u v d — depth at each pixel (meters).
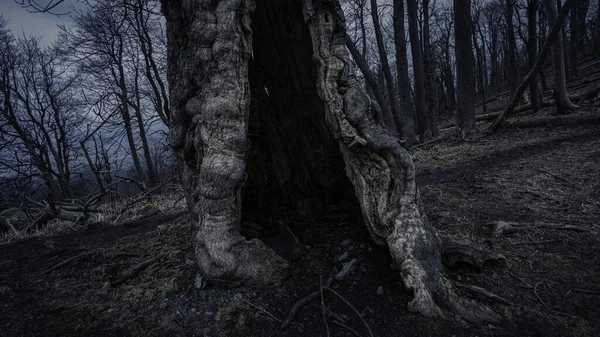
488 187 5.37
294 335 2.50
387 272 3.09
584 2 15.91
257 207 4.54
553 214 4.22
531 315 2.54
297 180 4.45
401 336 2.40
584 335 2.34
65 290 3.32
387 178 3.14
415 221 2.89
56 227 6.46
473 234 3.77
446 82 27.30
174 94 3.65
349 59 3.40
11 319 2.88
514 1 14.15
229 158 3.05
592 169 5.60
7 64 13.39
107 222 6.44
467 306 2.55
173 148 3.71
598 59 20.30
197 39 3.12
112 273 3.67
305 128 4.21
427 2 14.48
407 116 11.50
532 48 12.34
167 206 7.18
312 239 3.82
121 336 2.57
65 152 12.70
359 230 3.83
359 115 3.23
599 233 3.65
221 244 2.98
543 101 14.02
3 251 4.99
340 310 2.73
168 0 3.52
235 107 3.07
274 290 3.00
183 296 3.00
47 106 13.61
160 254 3.89
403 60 11.12
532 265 3.17
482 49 27.14
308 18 3.34
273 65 4.08
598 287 2.84
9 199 10.69
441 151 9.30
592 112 9.69
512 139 9.23
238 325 2.61
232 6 3.06
